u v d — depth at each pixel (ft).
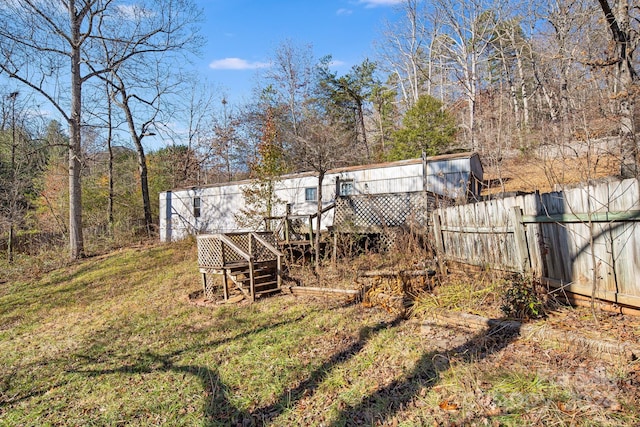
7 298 34.83
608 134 28.50
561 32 43.50
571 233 13.99
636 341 10.58
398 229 29.60
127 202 81.92
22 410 14.38
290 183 52.60
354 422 10.51
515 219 16.48
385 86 103.30
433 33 101.19
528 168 45.14
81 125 54.29
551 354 11.39
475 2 86.22
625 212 11.69
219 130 94.27
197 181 96.12
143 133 71.56
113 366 17.51
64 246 57.26
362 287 22.50
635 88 24.02
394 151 76.28
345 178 48.73
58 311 29.19
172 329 21.54
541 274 15.56
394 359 13.60
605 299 12.72
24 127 64.49
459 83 88.02
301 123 84.23
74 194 51.70
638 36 26.58
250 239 27.04
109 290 34.01
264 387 13.47
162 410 13.00
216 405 12.80
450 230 23.81
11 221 57.31
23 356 20.16
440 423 9.59
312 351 15.74
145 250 52.16
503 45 85.51
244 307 23.86
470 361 11.98
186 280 34.32
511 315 14.25
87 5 51.98
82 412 13.71
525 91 80.28
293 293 25.66
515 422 8.88
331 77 96.53
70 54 52.26
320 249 32.83
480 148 52.90
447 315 16.05
